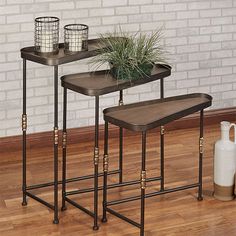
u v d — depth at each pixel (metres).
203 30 6.50
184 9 6.38
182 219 4.78
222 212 4.89
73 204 4.82
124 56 4.69
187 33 6.45
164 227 4.66
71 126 6.20
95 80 4.70
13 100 5.93
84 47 4.79
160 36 6.34
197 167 5.68
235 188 5.07
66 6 5.94
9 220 4.74
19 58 5.88
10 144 5.97
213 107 6.73
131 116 4.46
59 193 5.16
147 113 4.53
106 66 6.18
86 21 6.04
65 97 4.78
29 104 5.99
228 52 6.66
